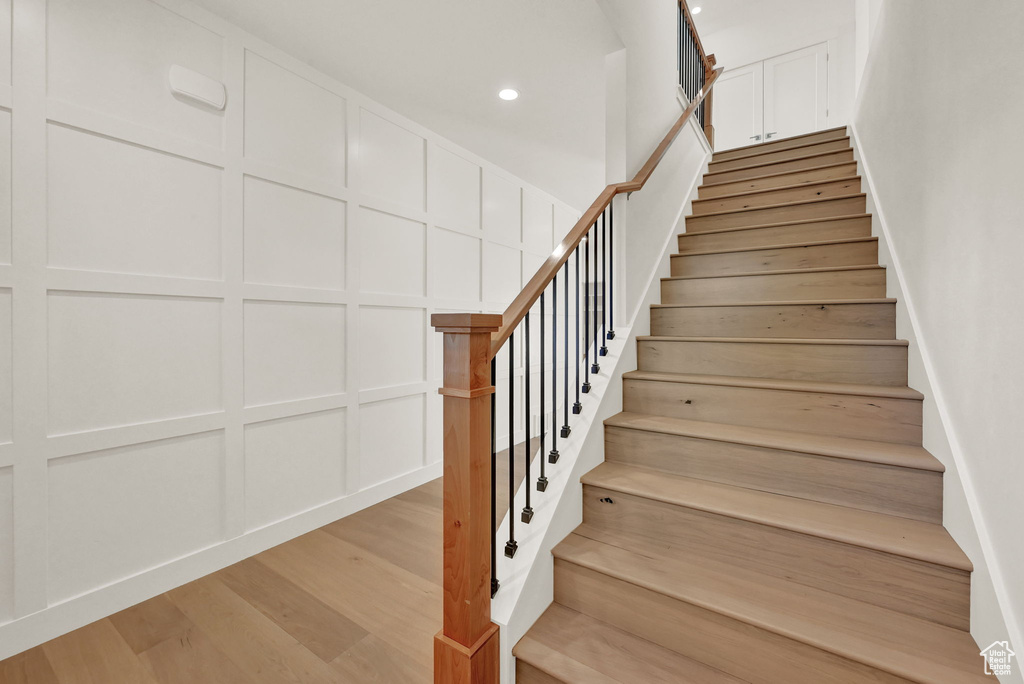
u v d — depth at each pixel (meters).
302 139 2.31
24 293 1.50
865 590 1.21
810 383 1.76
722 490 1.55
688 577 1.33
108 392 1.69
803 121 5.37
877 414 1.55
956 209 1.28
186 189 1.89
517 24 2.11
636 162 2.48
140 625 1.62
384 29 2.09
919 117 1.68
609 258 2.29
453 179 3.30
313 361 2.38
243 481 2.08
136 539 1.76
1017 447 0.93
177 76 1.83
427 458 3.08
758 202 3.08
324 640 1.55
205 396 1.95
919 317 1.61
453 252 3.31
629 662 1.22
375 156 2.71
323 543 2.22
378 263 2.73
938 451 1.34
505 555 1.41
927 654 1.03
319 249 2.39
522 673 1.26
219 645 1.52
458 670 1.16
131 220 1.74
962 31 1.27
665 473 1.71
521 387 4.12
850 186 2.78
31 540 1.52
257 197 2.13
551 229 4.48
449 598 1.20
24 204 1.50
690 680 1.16
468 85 2.59
